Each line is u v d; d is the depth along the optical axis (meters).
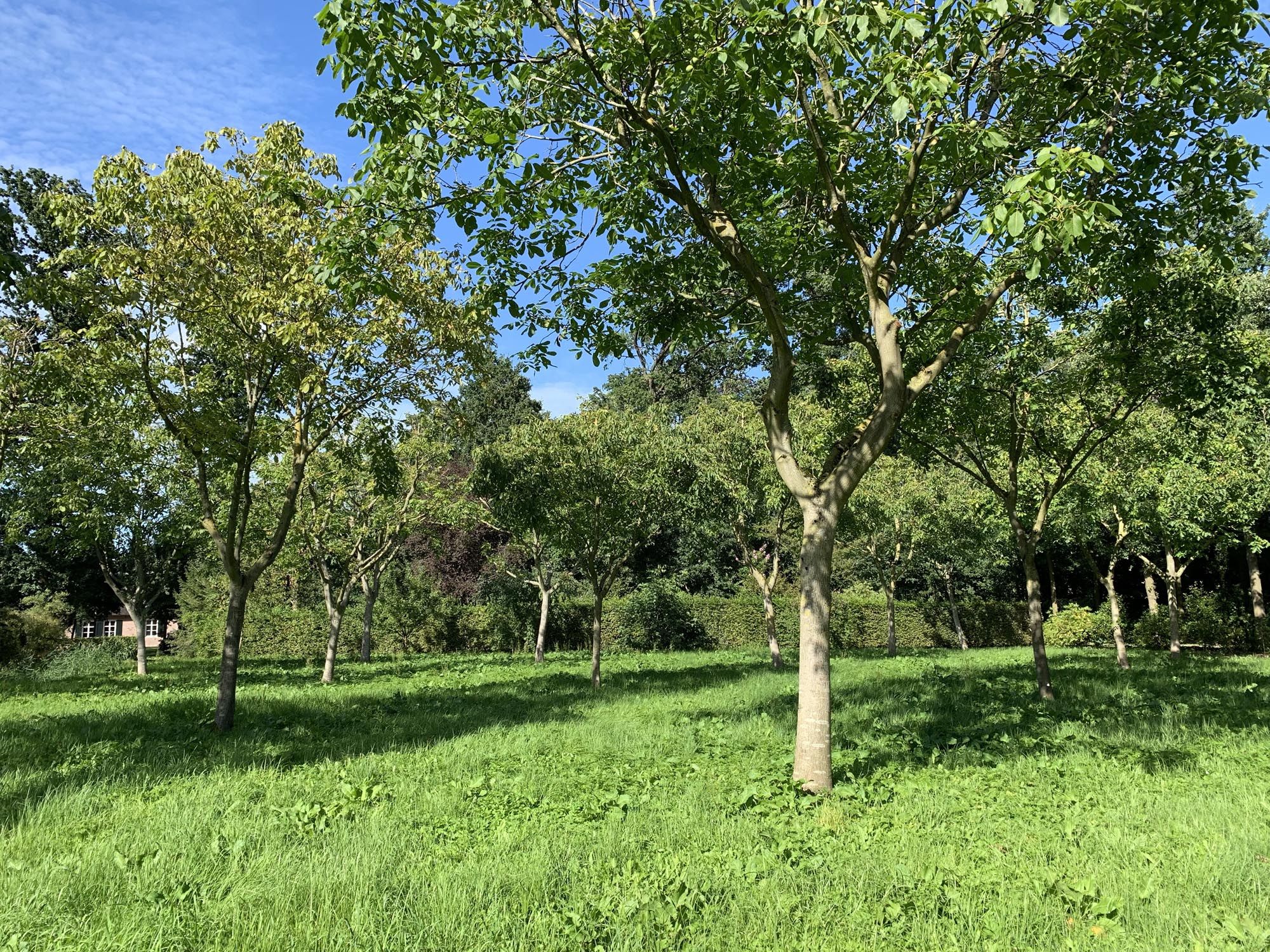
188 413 10.66
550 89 7.14
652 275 8.93
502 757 8.44
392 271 10.61
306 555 20.38
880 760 7.80
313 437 12.37
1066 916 4.07
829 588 7.05
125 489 19.19
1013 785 6.76
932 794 6.50
